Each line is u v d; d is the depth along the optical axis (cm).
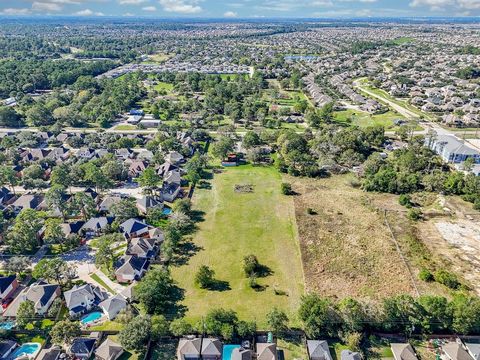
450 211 11406
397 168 14038
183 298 7900
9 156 14638
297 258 9262
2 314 7425
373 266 8956
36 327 7162
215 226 10650
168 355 6581
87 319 7369
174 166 14062
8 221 10131
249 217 11138
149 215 10812
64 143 17212
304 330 6956
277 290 8125
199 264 9019
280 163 14412
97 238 10038
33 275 8012
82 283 8281
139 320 6769
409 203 11794
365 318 6988
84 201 10706
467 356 6362
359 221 10931
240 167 14888
